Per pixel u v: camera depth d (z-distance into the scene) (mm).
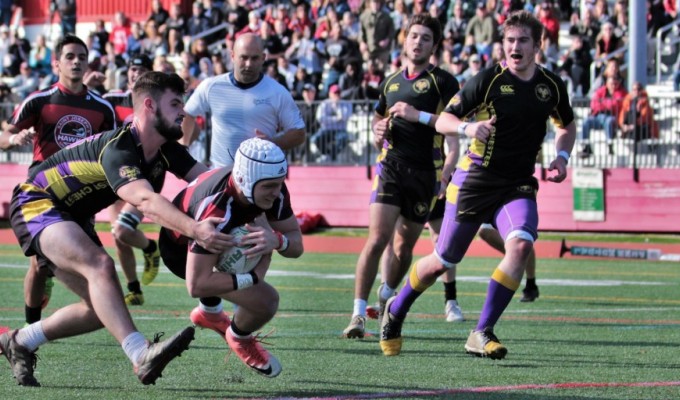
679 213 49000
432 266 18797
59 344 20156
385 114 23109
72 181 14953
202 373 17016
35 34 79750
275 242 14672
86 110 22453
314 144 54219
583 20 59062
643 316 26250
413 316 26156
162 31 67000
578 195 50125
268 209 14977
